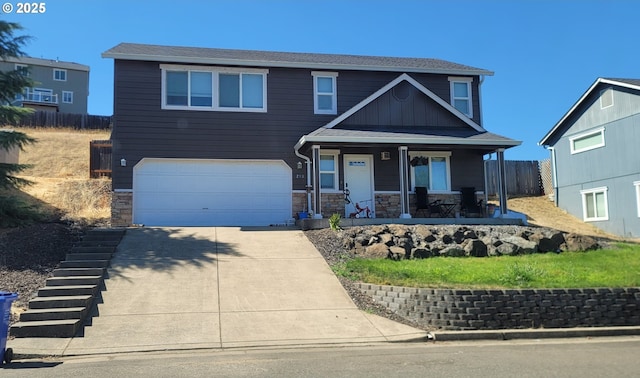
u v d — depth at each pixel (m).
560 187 26.45
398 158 19.14
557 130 26.75
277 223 18.02
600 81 23.73
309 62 18.80
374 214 18.67
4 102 14.68
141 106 17.56
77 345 7.71
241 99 18.36
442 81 20.17
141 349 7.60
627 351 7.69
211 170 17.83
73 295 9.56
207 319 8.88
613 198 23.06
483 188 19.62
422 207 18.77
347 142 16.38
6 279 10.28
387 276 10.62
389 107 18.48
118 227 15.39
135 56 17.47
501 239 13.54
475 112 20.28
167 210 17.33
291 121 18.62
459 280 10.18
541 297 9.34
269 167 18.25
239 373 6.36
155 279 10.71
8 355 6.98
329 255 12.66
